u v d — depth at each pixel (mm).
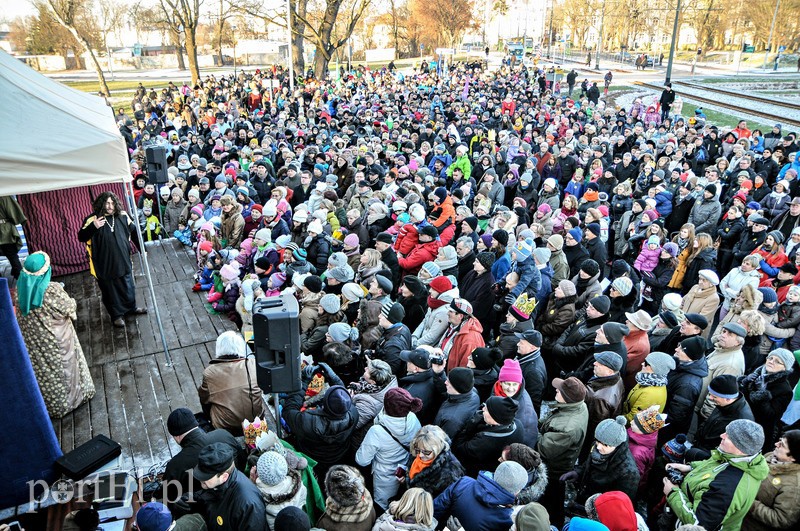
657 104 25047
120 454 4598
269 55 68000
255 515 3402
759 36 63406
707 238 8055
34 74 6676
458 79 40469
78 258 8969
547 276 7188
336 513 3533
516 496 3574
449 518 3529
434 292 6094
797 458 3664
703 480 3750
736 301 6285
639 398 4699
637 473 3939
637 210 9672
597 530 3051
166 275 8914
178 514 3861
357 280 7426
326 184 10750
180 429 4000
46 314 5168
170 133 17312
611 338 5121
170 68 71250
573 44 101375
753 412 5086
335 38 48344
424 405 4852
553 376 6555
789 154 14047
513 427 4156
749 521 3766
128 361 6430
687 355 4867
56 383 5320
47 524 4188
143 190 11445
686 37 83375
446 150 15211
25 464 4277
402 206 9219
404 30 81312
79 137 4887
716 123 28312
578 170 12203
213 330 7156
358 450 4305
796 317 6145
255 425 4402
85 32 58188
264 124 21938
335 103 29062
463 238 7762
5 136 4641
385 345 5547
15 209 8367
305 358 5602
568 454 4250
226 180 11055
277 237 8758
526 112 24266
